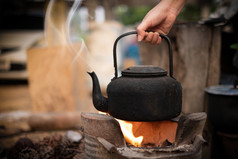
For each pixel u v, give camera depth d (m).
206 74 2.29
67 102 3.63
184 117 1.50
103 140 1.42
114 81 1.52
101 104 1.56
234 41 2.66
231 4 2.66
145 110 1.37
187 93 2.28
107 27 5.41
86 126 1.50
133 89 1.38
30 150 2.00
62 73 3.59
